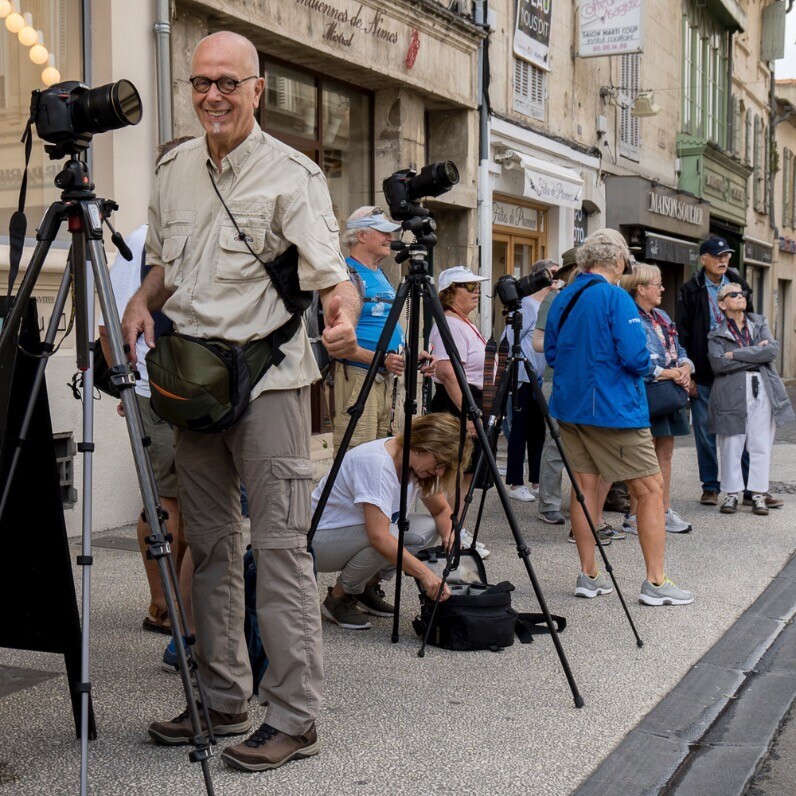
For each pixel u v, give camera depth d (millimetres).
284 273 3289
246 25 8266
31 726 3613
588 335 5395
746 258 27453
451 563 4648
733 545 7094
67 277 3094
